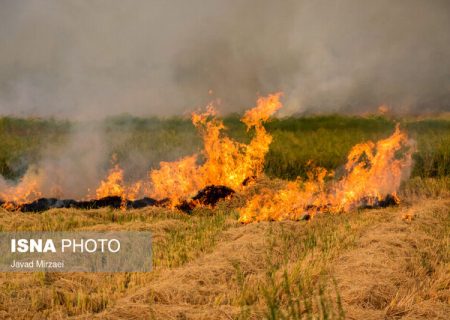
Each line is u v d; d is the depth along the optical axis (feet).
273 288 41.09
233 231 59.36
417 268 47.98
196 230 61.26
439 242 55.98
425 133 140.05
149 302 39.70
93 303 40.01
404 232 58.85
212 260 49.11
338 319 36.47
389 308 39.09
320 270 45.70
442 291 42.65
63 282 43.45
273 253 51.31
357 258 48.88
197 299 40.63
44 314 38.29
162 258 50.85
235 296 40.68
